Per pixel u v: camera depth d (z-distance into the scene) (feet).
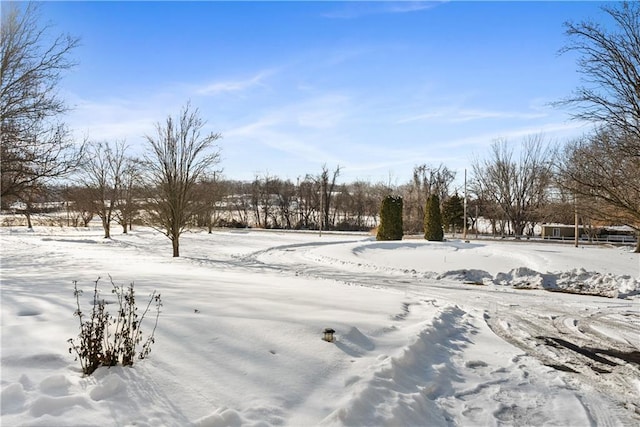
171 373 14.78
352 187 307.37
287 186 270.87
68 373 13.89
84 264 57.77
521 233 203.10
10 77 54.08
